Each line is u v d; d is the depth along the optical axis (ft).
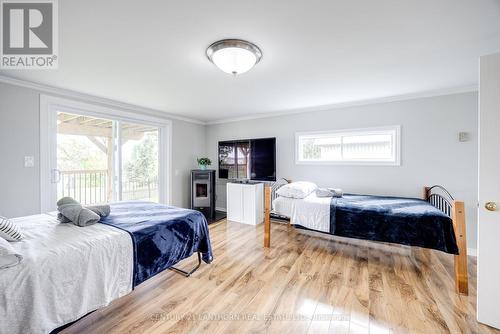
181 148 15.48
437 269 7.78
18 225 5.62
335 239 10.85
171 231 6.30
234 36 5.59
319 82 8.78
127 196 12.72
